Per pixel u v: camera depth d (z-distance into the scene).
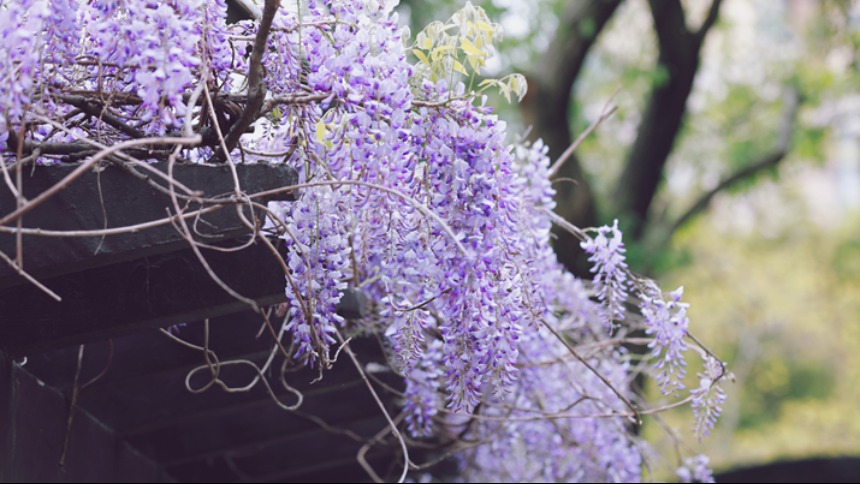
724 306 14.50
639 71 7.32
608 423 3.06
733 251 14.22
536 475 3.21
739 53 9.40
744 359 14.51
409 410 2.66
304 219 1.74
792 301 14.99
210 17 1.69
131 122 1.79
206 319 1.96
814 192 18.69
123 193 1.58
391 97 1.70
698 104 9.62
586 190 6.30
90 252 1.56
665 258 7.19
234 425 3.07
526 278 1.97
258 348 2.32
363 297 2.13
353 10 1.77
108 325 1.83
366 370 2.56
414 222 1.76
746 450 14.89
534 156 2.30
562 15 6.64
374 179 1.72
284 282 1.81
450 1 6.23
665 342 2.21
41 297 1.85
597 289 2.21
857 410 15.18
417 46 1.83
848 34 8.02
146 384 2.67
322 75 1.73
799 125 9.49
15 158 1.58
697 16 9.11
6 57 1.47
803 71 9.02
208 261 1.83
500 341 1.80
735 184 9.48
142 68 1.52
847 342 15.28
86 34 1.75
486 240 1.77
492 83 1.81
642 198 7.40
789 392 15.49
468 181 1.75
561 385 2.96
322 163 1.75
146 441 3.10
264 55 1.79
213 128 1.71
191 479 3.38
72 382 2.35
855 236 15.38
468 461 3.29
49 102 1.61
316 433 3.40
